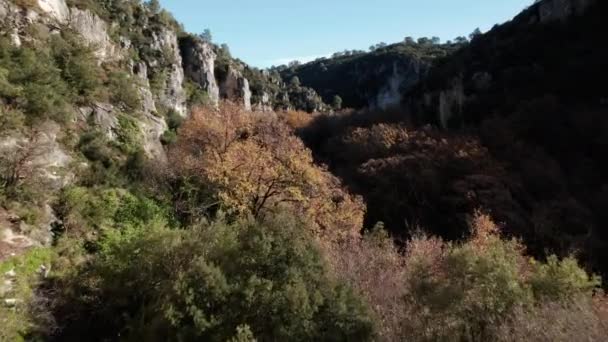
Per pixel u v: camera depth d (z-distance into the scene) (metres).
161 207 19.84
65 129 19.72
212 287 10.23
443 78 62.78
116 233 16.06
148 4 73.31
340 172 39.31
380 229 23.75
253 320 9.93
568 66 48.22
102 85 25.48
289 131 38.78
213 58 73.44
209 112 40.28
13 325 11.24
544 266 11.67
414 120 58.78
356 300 10.80
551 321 8.85
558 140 38.59
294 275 10.45
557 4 58.25
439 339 10.12
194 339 9.82
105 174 19.12
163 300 10.62
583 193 32.69
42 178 15.31
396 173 35.19
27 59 19.52
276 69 163.50
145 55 52.69
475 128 43.81
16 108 17.19
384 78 107.06
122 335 11.88
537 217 28.62
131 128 24.66
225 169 20.98
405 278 13.55
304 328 9.81
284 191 21.47
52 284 13.08
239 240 11.52
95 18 33.50
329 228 21.20
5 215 13.73
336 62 136.62
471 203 30.73
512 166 35.59
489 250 11.77
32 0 25.09
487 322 9.77
